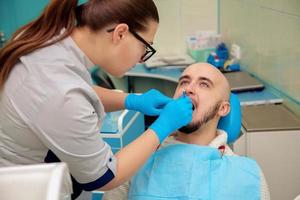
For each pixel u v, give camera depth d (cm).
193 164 141
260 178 139
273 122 188
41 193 72
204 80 152
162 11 343
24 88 105
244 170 140
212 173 139
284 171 184
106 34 112
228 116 157
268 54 237
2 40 346
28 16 343
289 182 186
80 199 132
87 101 108
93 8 112
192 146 147
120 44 114
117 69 120
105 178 110
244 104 216
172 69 309
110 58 117
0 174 74
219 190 135
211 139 154
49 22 113
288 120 191
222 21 326
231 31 304
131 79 342
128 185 148
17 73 108
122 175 114
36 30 114
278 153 182
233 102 160
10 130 112
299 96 200
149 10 115
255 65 260
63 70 108
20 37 112
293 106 207
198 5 336
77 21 115
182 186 137
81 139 104
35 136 111
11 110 108
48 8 113
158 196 137
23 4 340
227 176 138
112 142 188
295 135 180
